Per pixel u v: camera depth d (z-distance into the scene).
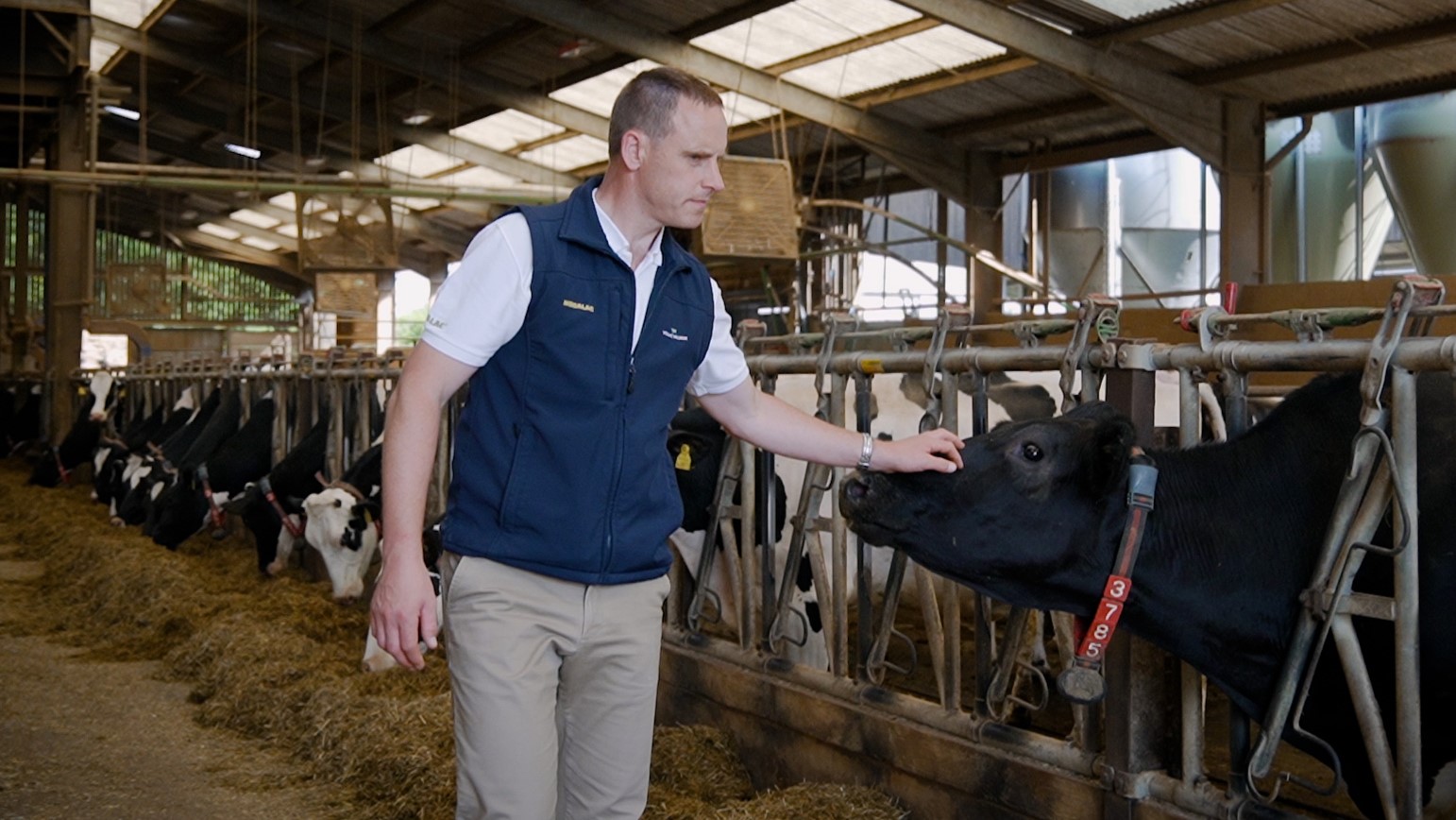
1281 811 2.51
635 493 2.18
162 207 28.92
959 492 2.40
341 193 17.58
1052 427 2.42
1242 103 12.45
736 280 20.34
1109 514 2.39
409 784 3.85
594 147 20.31
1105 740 2.87
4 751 4.55
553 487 2.12
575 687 2.24
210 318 33.75
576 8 13.84
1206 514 2.46
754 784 3.92
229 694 5.07
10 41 17.91
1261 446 2.52
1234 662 2.48
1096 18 11.52
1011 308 16.58
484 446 2.14
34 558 9.56
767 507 4.03
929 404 3.36
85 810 3.92
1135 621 2.51
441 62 17.42
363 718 4.34
